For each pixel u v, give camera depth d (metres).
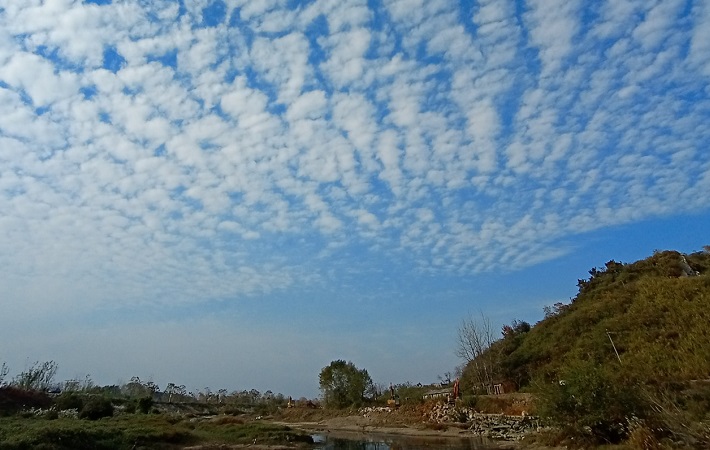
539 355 51.62
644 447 18.14
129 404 52.38
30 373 52.19
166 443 29.88
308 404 73.88
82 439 24.25
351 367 66.88
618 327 44.88
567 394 23.17
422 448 30.41
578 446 22.17
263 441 34.44
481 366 57.25
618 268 65.12
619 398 21.62
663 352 34.97
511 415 39.19
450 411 44.97
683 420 17.47
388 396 62.47
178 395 80.81
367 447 33.19
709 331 35.44
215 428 39.88
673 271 56.84
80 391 54.62
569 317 56.00
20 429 24.03
